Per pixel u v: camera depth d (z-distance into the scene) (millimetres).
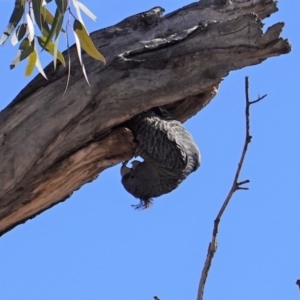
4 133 6664
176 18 6969
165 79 6449
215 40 6375
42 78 6766
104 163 6824
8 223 7020
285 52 6203
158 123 7035
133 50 6672
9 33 5727
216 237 4562
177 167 7199
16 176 6570
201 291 4359
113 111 6523
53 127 6586
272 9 6961
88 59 6734
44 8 5844
